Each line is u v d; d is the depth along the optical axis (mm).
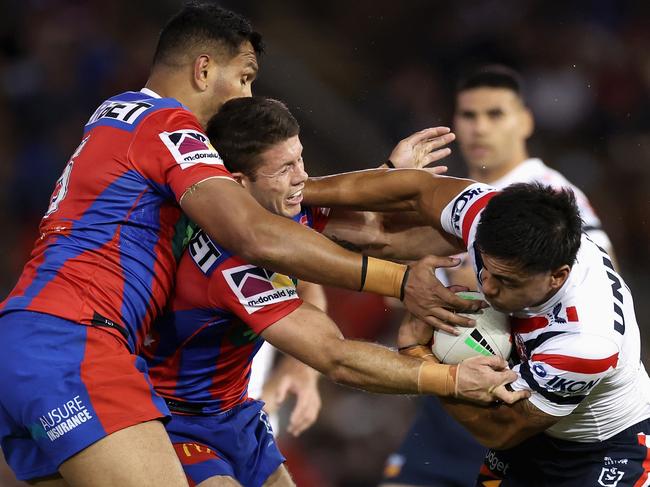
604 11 42625
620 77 41094
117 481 12625
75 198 13531
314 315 13320
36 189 38469
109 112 13953
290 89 38500
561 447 14109
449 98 40812
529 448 14398
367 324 29766
